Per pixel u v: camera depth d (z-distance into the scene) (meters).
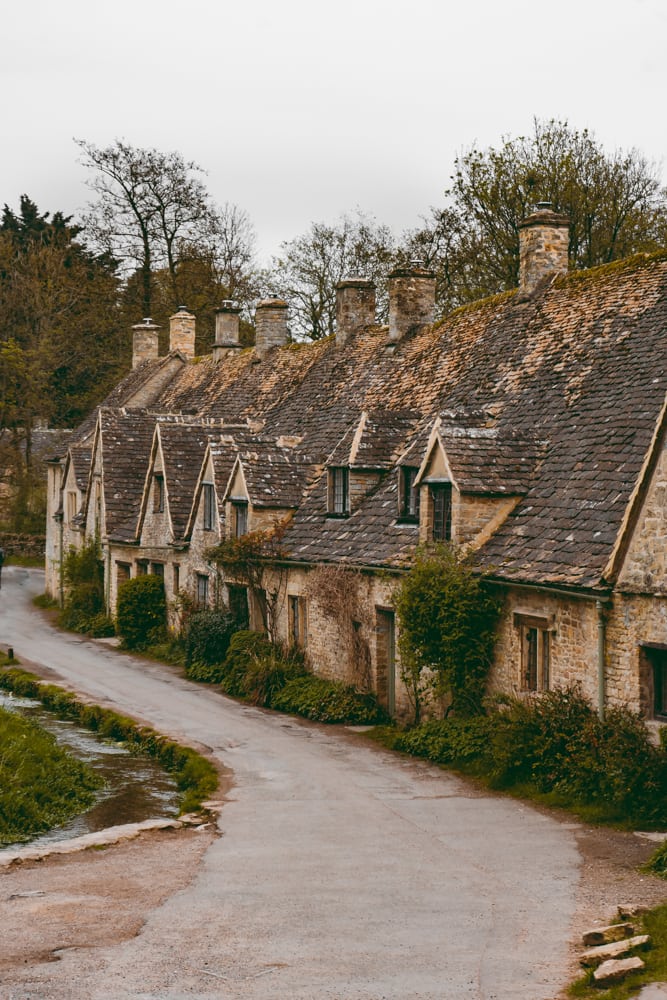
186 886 12.80
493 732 18.83
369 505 26.09
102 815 17.89
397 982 9.71
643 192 40.78
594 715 17.06
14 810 17.06
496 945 10.62
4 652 33.31
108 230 57.72
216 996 9.46
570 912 11.59
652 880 12.66
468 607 20.00
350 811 16.47
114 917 11.66
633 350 22.08
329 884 12.77
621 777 15.63
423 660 20.80
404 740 20.78
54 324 62.84
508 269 41.06
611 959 9.95
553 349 24.55
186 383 45.97
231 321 45.88
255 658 27.05
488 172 41.81
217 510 30.47
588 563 17.61
